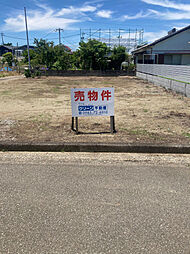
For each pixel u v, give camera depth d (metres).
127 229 2.07
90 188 2.75
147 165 3.41
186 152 3.89
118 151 3.95
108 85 13.48
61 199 2.52
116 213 2.29
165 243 1.91
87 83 14.68
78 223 2.14
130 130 4.84
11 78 19.06
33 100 8.54
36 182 2.89
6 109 6.96
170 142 4.08
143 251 1.83
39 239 1.95
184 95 9.42
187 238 1.97
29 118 5.88
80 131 4.80
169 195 2.61
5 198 2.54
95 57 22.84
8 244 1.90
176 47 21.64
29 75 19.91
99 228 2.08
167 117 5.95
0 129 4.91
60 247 1.87
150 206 2.40
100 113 4.57
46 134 4.58
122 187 2.78
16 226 2.11
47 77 19.77
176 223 2.15
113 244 1.90
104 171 3.20
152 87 12.51
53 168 3.29
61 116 6.12
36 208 2.36
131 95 9.71
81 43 23.22
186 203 2.46
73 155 3.79
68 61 24.16
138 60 26.22
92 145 3.95
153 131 4.76
